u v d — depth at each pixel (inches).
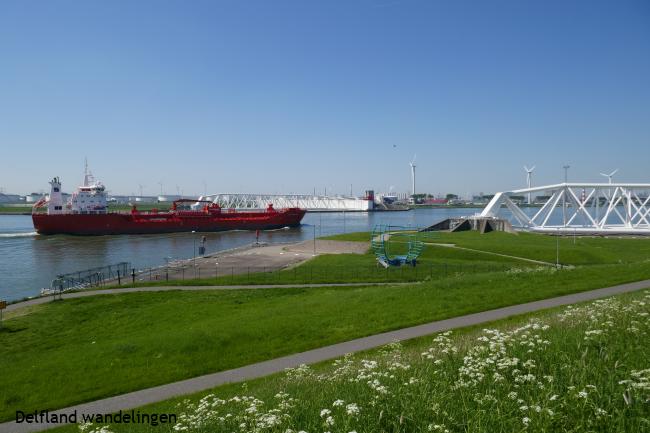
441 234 3560.5
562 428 274.8
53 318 1278.3
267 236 4771.2
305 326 916.6
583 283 1141.7
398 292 1130.0
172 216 5152.6
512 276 1250.6
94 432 411.8
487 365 375.2
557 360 386.0
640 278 1186.6
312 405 376.8
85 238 4419.3
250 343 850.8
